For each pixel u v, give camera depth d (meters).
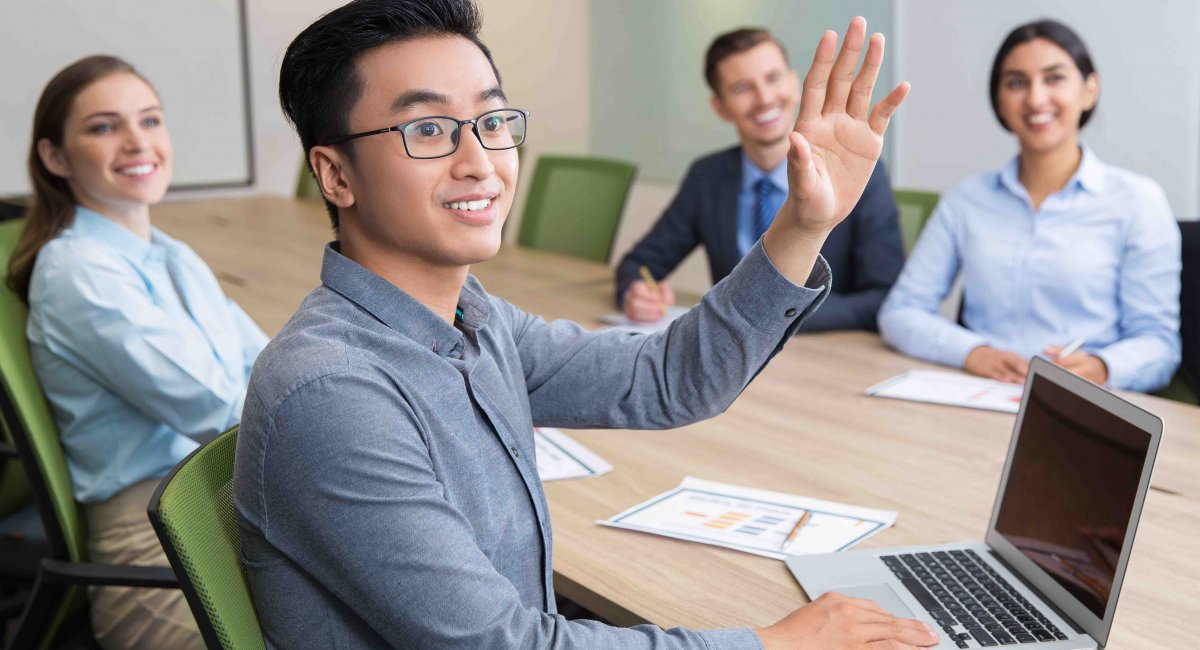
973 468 1.78
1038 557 1.33
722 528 1.57
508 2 6.37
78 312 1.84
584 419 1.38
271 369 1.04
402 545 0.99
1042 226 2.58
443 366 1.12
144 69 5.61
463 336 1.17
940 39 4.61
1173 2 3.90
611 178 3.85
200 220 4.47
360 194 1.10
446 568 0.99
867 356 2.51
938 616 1.26
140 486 1.87
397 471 1.00
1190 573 1.40
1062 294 2.57
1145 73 4.03
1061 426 1.32
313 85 1.10
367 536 0.99
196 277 2.16
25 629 1.58
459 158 1.08
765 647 1.10
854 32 1.16
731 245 3.24
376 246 1.13
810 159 1.16
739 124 3.11
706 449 1.91
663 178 5.92
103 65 2.04
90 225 2.02
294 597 1.07
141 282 1.97
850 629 1.15
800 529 1.55
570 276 3.35
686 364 1.32
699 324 1.31
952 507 1.62
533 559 1.21
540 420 1.40
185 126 5.77
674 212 3.33
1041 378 1.40
